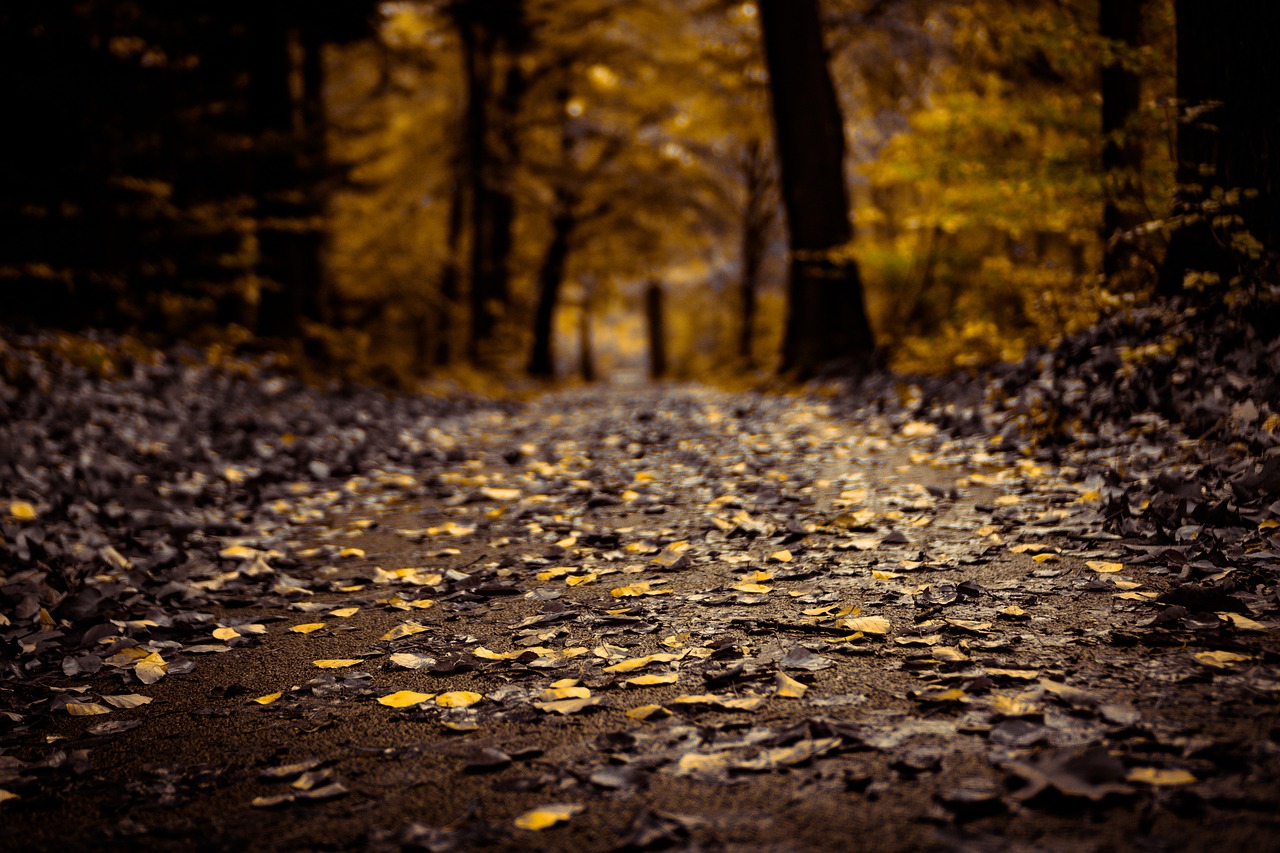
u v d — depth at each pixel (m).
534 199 27.62
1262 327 5.13
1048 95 9.03
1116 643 2.53
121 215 11.20
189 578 4.17
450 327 24.02
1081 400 5.73
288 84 14.79
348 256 23.70
